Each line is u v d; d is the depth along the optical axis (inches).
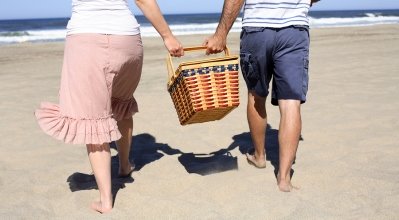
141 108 239.1
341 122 197.8
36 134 195.0
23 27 1806.1
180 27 1460.4
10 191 131.9
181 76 116.1
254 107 139.6
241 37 129.8
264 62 126.3
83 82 110.9
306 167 143.9
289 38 121.6
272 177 137.5
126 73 118.6
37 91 295.9
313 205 116.0
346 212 111.7
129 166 142.9
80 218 113.7
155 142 181.9
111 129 114.6
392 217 107.7
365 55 435.8
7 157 165.0
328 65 375.2
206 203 120.0
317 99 246.2
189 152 168.7
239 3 123.8
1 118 223.9
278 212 112.7
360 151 158.6
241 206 117.1
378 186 126.5
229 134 189.5
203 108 115.9
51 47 651.5
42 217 114.7
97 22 111.5
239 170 145.3
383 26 1178.6
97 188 133.8
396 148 160.4
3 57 516.4
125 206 120.0
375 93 256.2
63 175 145.6
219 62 115.7
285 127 124.3
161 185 134.7
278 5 121.9
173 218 112.3
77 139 112.0
